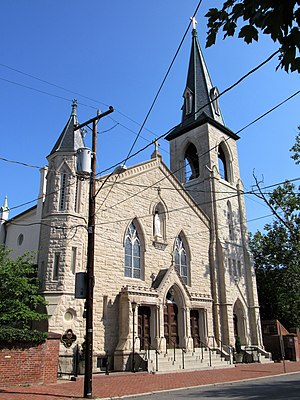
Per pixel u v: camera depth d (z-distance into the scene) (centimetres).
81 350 2202
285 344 3816
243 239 4081
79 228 2462
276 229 4072
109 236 2702
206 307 3253
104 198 2741
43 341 1744
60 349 2148
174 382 1914
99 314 2470
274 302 4553
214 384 1898
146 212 3077
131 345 2475
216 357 3044
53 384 1706
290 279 4347
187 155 4484
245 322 3709
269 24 426
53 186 2541
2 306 1995
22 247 2852
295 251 3928
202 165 4094
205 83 4584
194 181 4103
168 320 2942
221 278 3591
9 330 1625
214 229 3738
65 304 2248
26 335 1667
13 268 2145
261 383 1983
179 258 3338
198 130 4281
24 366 1652
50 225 2428
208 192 3916
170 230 3272
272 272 4541
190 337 2978
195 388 1764
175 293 3048
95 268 2534
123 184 2925
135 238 2966
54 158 2619
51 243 2388
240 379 2120
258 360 3459
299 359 3769
